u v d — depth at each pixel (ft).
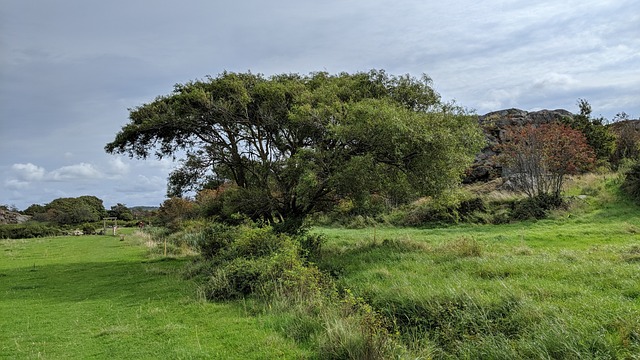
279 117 60.54
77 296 43.60
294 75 69.87
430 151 50.47
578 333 20.66
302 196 53.42
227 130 65.10
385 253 50.16
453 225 86.94
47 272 63.87
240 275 39.06
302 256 45.16
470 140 54.60
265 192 60.64
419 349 23.25
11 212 262.06
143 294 42.06
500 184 104.53
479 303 26.53
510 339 22.66
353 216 107.65
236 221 61.93
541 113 132.26
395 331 25.77
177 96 62.85
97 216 276.62
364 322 24.39
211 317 31.30
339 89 61.36
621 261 36.09
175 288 43.75
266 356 22.88
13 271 66.49
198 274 49.52
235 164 68.59
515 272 34.53
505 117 132.98
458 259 41.78
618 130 126.72
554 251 44.88
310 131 57.93
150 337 27.09
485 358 21.54
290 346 24.25
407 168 54.39
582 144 88.74
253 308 32.71
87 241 132.05
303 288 33.76
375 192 57.72
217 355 23.24
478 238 62.08
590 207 76.95
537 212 79.05
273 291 34.83
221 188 85.46
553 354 19.95
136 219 264.93
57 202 304.30
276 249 44.60
